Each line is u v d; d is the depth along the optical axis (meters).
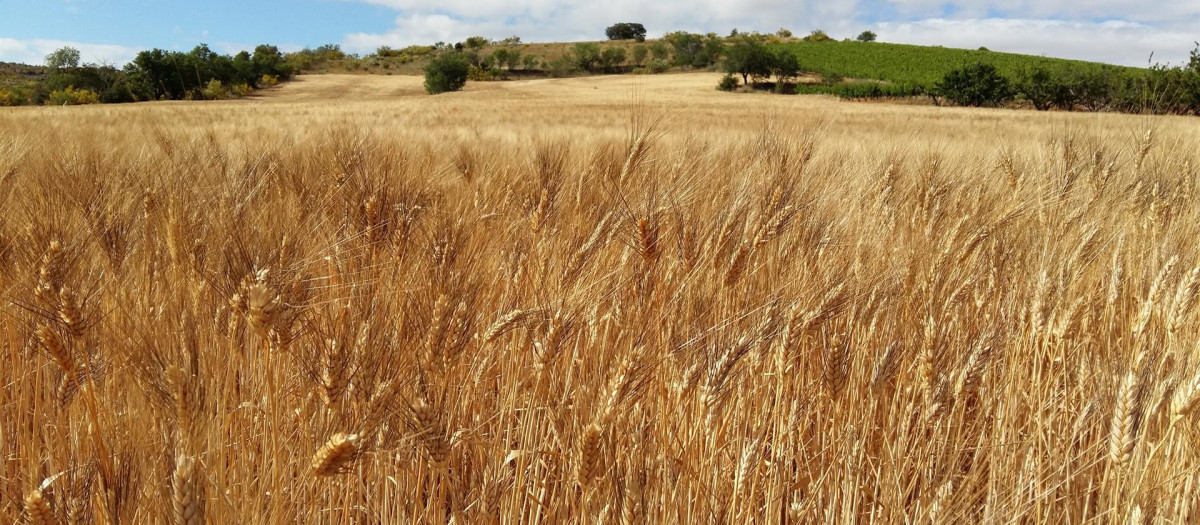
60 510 1.76
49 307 2.23
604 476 2.39
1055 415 3.05
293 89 84.06
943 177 5.21
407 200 3.71
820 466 2.96
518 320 2.57
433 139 9.61
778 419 2.98
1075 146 6.22
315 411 2.29
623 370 2.29
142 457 1.96
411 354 2.24
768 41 144.25
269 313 1.93
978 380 2.76
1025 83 61.09
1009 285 3.71
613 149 5.36
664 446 2.54
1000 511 2.41
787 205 3.49
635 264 3.14
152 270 2.80
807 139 4.78
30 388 2.70
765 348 2.78
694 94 72.81
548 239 3.58
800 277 3.17
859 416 3.03
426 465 2.48
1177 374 2.59
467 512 2.32
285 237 2.90
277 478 2.20
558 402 2.66
